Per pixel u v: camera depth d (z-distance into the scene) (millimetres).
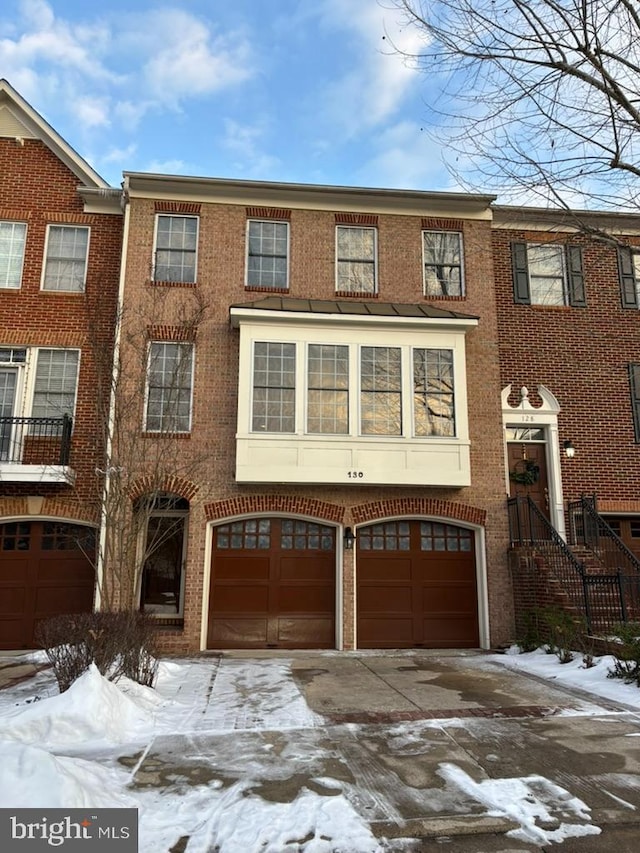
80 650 7625
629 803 4762
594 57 7461
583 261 14953
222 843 4074
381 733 6535
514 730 6648
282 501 12438
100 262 13750
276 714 7266
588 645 10234
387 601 12641
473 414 13367
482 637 12547
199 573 12039
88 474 12680
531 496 13805
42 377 13195
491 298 14047
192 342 12047
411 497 12734
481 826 4355
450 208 14375
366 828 4309
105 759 5652
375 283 13992
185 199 13766
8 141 14133
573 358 14445
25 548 12602
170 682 8992
